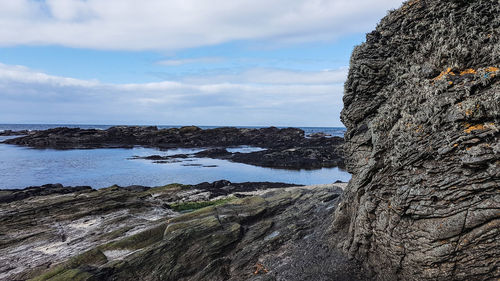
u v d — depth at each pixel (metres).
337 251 11.77
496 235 7.06
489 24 8.35
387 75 11.64
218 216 17.08
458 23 9.08
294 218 16.88
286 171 49.84
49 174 45.12
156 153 76.75
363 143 11.88
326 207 16.98
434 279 8.00
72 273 11.72
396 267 9.05
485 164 7.21
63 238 17.53
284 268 11.78
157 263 12.91
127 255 13.40
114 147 89.69
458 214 7.54
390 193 9.42
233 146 98.25
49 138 89.38
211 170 50.72
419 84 9.49
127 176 44.53
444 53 9.03
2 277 13.15
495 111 7.10
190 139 104.25
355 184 11.61
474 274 7.42
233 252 14.16
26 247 16.25
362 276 10.23
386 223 9.35
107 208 22.61
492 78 7.55
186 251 13.70
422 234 8.19
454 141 7.73
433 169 8.16
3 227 18.81
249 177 44.56
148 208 23.80
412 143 8.80
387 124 10.31
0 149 77.38
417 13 10.78
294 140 99.69
